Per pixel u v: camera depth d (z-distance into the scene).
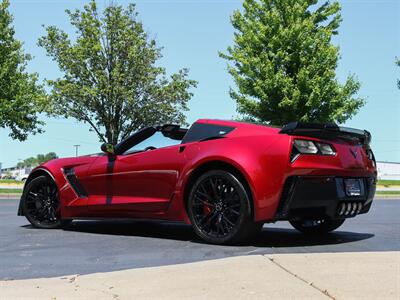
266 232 6.28
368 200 5.48
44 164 6.74
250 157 4.88
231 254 4.59
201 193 5.18
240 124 5.27
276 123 20.86
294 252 4.66
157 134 5.96
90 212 6.21
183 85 24.95
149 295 3.19
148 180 5.68
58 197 6.52
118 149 6.12
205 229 5.17
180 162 5.40
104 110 24.06
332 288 3.22
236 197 4.93
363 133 5.45
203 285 3.37
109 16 24.44
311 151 4.86
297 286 3.28
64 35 24.41
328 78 20.20
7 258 4.62
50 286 3.50
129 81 24.33
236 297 3.09
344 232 6.34
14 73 24.48
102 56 24.22
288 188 4.79
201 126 5.46
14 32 25.02
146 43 25.20
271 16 20.64
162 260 4.41
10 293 3.35
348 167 5.06
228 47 21.97
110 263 4.35
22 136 25.17
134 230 6.42
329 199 4.90
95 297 3.20
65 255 4.75
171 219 5.50
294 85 20.20
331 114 20.39
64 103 23.64
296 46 20.45
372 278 3.45
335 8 22.05
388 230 6.59
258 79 20.27
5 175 106.44
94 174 6.21
